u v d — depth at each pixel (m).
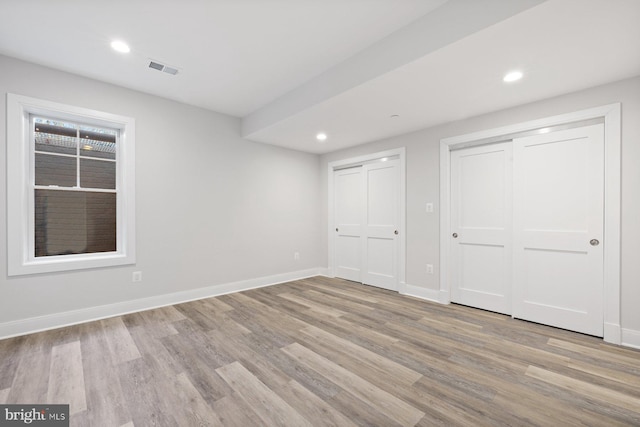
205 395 1.69
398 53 2.17
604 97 2.45
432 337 2.50
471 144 3.28
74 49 2.39
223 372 1.94
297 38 2.27
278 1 1.86
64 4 1.86
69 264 2.77
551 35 1.78
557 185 2.72
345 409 1.57
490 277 3.19
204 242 3.73
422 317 2.99
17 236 2.52
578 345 2.35
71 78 2.79
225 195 3.94
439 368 1.99
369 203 4.44
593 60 2.07
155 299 3.31
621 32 1.74
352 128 3.65
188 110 3.59
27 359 2.10
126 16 1.99
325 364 2.04
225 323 2.82
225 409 1.57
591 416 1.52
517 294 2.96
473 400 1.65
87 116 2.87
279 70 2.78
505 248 3.07
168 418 1.50
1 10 1.90
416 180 3.77
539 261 2.83
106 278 2.98
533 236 2.86
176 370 1.96
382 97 2.71
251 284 4.21
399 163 3.99
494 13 1.68
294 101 3.18
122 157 3.16
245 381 1.83
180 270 3.51
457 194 3.44
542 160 2.81
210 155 3.79
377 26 2.13
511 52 1.97
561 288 2.70
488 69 2.20
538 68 2.18
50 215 2.80
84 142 2.99
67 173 2.89
